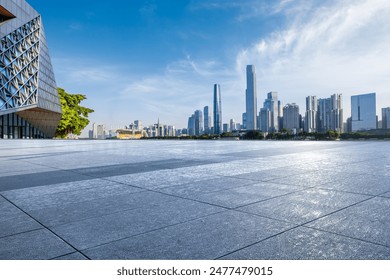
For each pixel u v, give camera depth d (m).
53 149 18.86
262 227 3.26
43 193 5.18
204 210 3.97
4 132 54.31
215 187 5.46
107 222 3.54
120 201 4.54
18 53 54.19
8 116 55.44
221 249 2.73
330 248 2.71
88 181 6.34
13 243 2.94
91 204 4.38
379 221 3.39
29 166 9.24
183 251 2.70
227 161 9.85
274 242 2.85
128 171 7.74
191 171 7.56
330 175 6.59
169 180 6.28
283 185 5.54
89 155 13.38
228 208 4.04
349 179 6.06
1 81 47.28
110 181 6.30
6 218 3.74
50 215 3.85
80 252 2.72
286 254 2.61
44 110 61.00
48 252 2.73
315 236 2.98
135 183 6.01
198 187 5.49
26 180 6.55
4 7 50.38
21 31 57.06
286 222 3.41
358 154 12.10
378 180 5.92
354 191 4.93
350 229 3.16
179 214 3.80
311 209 3.92
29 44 59.12
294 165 8.51
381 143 23.05
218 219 3.57
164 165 8.95
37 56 60.75
